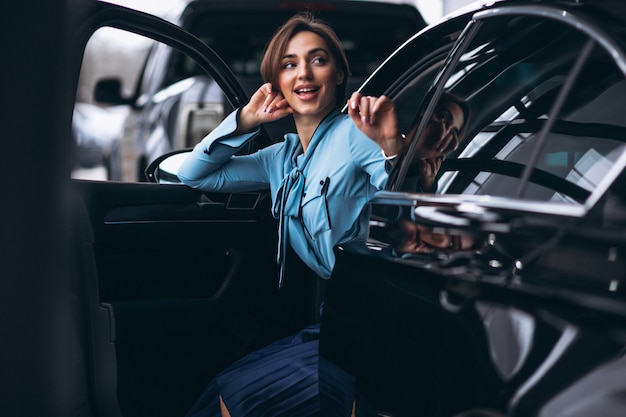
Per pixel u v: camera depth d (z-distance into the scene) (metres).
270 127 5.38
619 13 1.75
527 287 1.64
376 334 2.06
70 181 2.66
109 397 2.89
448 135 2.22
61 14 1.81
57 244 1.86
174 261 3.13
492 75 2.28
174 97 7.03
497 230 1.77
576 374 1.50
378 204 2.27
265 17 7.31
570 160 2.13
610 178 1.62
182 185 3.13
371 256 2.14
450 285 1.82
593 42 1.75
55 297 1.87
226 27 7.33
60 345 1.89
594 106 2.16
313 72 2.84
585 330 1.51
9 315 1.81
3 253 1.79
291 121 5.42
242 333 3.23
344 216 2.79
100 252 2.93
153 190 3.05
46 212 1.83
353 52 7.29
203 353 3.12
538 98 2.23
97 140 7.76
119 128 7.50
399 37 7.32
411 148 2.25
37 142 1.80
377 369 2.05
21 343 1.83
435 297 1.85
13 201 1.79
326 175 2.79
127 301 2.94
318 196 2.80
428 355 1.86
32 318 1.83
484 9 2.17
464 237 1.84
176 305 3.00
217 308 3.12
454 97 2.25
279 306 3.32
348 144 2.78
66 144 2.60
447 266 1.85
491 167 2.14
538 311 1.60
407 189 2.19
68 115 2.61
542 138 1.81
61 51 1.82
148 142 7.18
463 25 2.68
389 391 2.00
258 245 3.27
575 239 1.60
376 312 2.07
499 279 1.71
